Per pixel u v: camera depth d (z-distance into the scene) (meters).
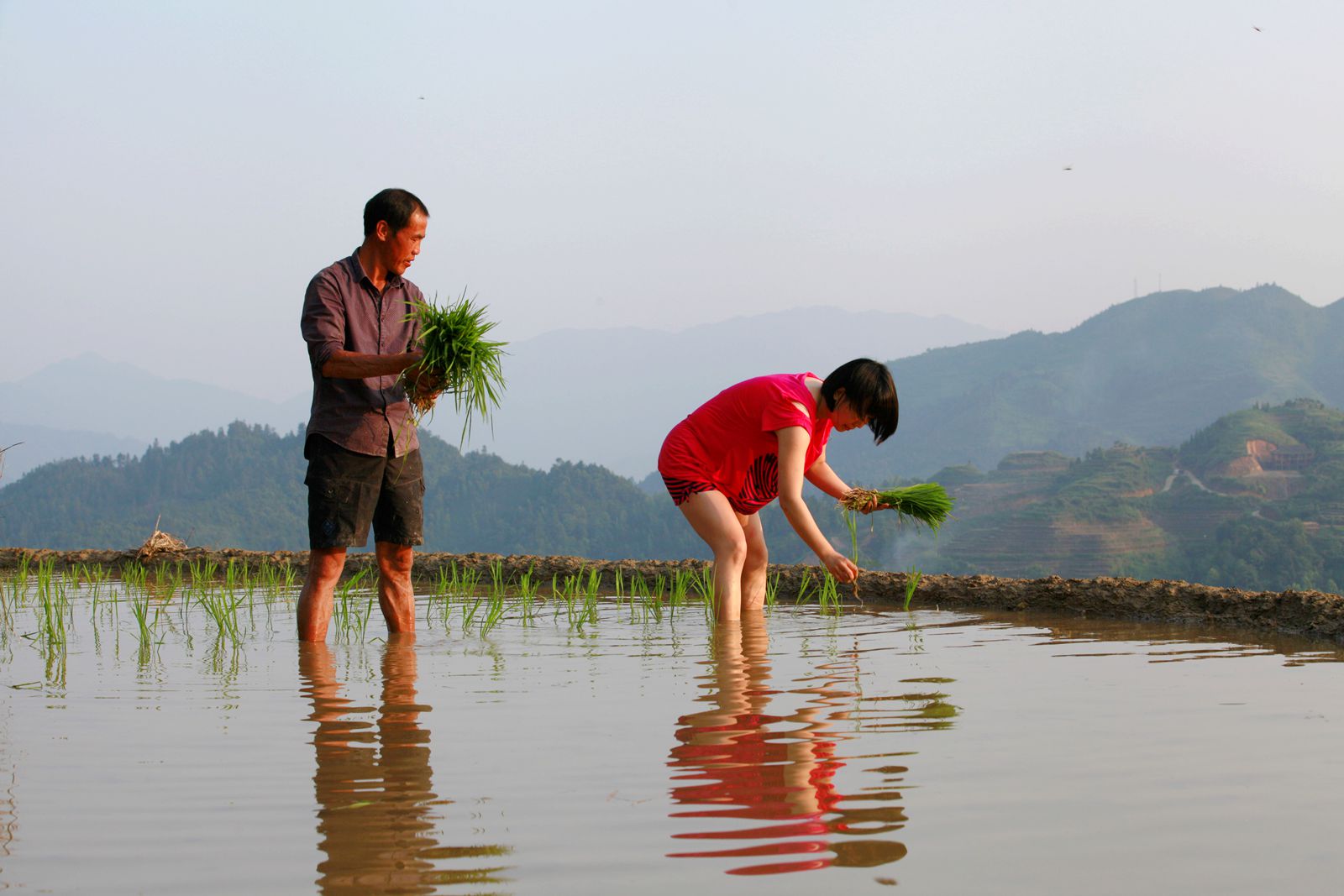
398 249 5.05
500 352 4.95
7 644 4.67
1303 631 4.73
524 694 3.29
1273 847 1.77
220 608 5.47
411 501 5.12
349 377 4.82
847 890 1.59
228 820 2.00
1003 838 1.83
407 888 1.64
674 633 4.90
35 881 1.69
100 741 2.67
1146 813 1.97
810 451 5.38
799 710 2.98
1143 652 4.09
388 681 3.60
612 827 1.92
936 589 6.24
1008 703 3.05
